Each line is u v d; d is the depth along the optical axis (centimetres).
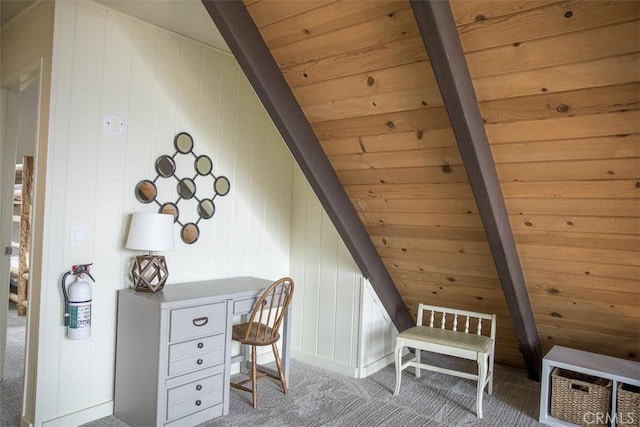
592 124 176
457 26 166
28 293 237
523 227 237
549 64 165
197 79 301
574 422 263
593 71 160
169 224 258
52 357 232
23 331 414
